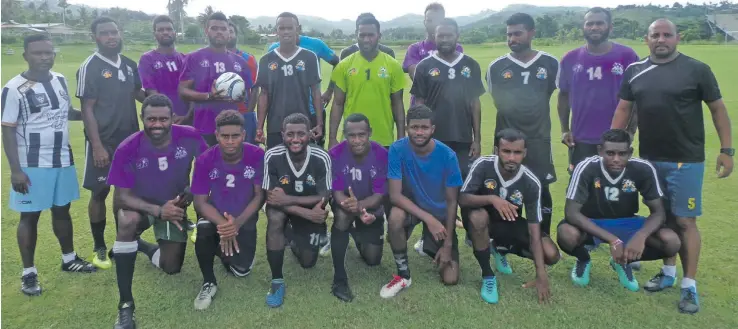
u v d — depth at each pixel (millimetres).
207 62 4836
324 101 5758
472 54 36188
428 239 3996
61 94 3895
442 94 4441
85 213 5375
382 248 4176
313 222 3834
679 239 3539
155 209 3596
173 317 3385
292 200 3744
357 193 3971
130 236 3385
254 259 4336
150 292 3719
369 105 4688
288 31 4715
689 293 3451
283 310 3457
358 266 4191
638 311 3416
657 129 3619
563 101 4688
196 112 4887
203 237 3574
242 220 3730
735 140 8070
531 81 4312
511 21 4281
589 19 4348
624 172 3672
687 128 3527
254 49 53500
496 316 3357
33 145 3701
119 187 3666
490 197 3689
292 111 4852
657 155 3688
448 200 3848
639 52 32312
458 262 3961
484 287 3617
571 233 3727
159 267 3996
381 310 3443
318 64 4945
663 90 3533
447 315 3373
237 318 3363
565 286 3771
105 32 4223
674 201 3627
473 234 3604
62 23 81875
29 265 3684
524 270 4074
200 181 3729
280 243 3607
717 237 4508
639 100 3697
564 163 7180
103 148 4145
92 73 4184
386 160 3979
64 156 3893
